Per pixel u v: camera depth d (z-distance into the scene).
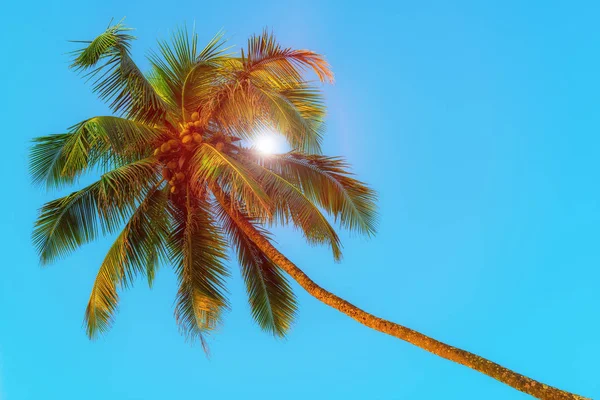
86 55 13.78
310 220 13.75
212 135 15.14
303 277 13.94
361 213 15.48
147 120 15.06
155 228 15.27
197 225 15.59
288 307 16.31
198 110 15.27
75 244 15.16
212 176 13.27
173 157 14.88
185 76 15.27
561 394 10.21
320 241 14.23
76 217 14.98
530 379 10.59
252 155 15.22
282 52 13.84
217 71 14.76
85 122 13.52
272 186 13.72
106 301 15.02
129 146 14.30
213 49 15.09
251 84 14.15
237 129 15.06
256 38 13.87
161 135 15.03
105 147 14.82
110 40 13.83
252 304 16.44
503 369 10.88
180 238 15.84
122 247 14.76
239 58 15.11
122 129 13.86
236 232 16.38
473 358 11.23
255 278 16.44
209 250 15.60
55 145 14.96
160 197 15.32
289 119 13.58
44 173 15.12
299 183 15.55
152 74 16.34
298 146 13.76
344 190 15.54
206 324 15.47
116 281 14.99
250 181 12.68
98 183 15.00
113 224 14.78
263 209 12.53
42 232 14.85
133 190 14.48
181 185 14.86
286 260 14.27
